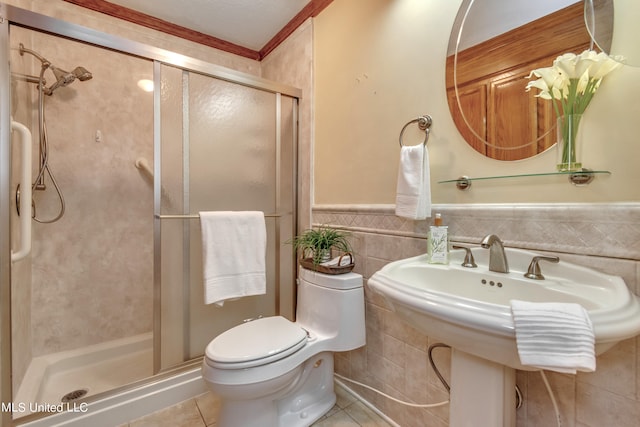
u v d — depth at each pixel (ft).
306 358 4.05
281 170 5.98
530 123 2.97
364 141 4.80
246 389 3.49
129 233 6.40
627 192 2.39
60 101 5.57
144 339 6.38
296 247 5.90
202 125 5.01
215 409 4.65
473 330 2.05
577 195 2.65
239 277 4.99
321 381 4.69
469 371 2.65
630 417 2.33
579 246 2.61
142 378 4.77
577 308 1.83
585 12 2.62
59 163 5.64
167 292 4.72
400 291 2.52
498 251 2.95
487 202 3.29
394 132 4.32
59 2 5.54
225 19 6.41
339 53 5.28
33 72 4.95
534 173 2.93
